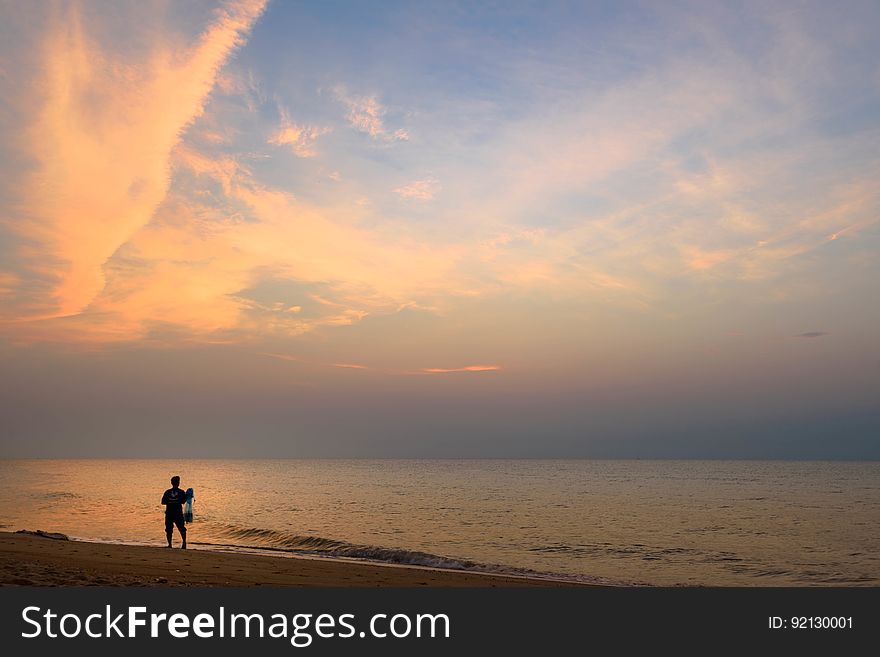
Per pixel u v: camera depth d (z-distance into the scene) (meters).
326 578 17.48
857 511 64.19
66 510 53.44
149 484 113.50
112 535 34.66
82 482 121.06
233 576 16.05
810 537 42.22
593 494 96.50
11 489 92.00
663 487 121.75
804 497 89.31
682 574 27.28
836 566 29.81
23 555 16.19
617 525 49.62
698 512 62.72
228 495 89.06
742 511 64.12
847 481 151.50
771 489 113.56
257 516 55.06
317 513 58.78
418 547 35.91
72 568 14.30
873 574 27.59
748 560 31.77
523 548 35.91
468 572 24.33
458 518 54.75
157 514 49.66
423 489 110.12
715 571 28.23
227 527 39.41
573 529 46.50
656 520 53.97
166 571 15.67
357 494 93.56
